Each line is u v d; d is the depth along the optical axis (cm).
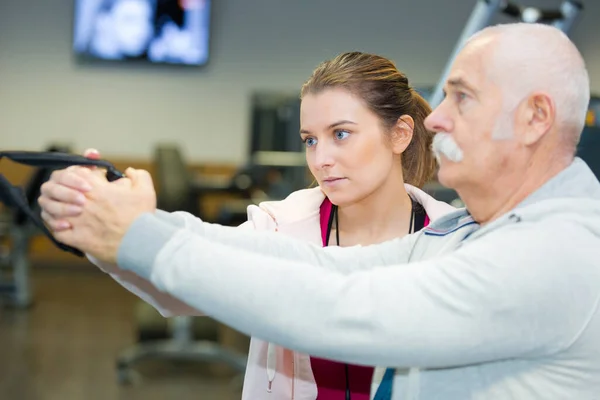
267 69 748
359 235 156
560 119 100
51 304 577
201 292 91
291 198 160
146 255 93
